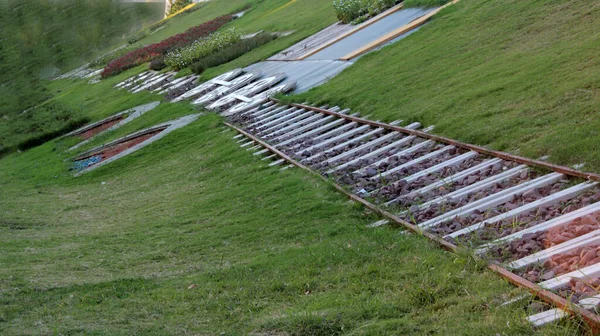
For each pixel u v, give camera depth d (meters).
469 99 11.80
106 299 7.17
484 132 10.06
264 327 5.64
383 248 7.16
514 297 5.33
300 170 11.66
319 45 23.80
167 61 33.31
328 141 12.93
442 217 7.71
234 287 6.99
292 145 13.80
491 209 7.55
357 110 14.60
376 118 13.35
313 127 14.68
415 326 5.18
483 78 12.66
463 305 5.39
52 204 15.38
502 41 14.63
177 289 7.25
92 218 13.01
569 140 8.52
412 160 10.27
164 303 6.78
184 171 15.17
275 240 8.60
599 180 7.29
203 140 17.59
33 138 28.59
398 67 16.31
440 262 6.40
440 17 19.31
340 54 21.06
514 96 11.02
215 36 33.94
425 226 7.55
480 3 18.56
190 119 20.56
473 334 4.86
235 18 44.25
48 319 6.50
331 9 30.83
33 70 55.16
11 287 7.75
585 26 13.00
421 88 13.98
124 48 53.56
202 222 10.52
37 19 62.50
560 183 7.73
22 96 45.34
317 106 16.30
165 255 9.00
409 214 8.03
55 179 19.52
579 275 5.44
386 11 24.16
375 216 8.51
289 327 5.51
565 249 5.97
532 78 11.41
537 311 5.08
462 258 6.25
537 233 6.57
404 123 12.26
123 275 8.16
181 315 6.35
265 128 16.34
